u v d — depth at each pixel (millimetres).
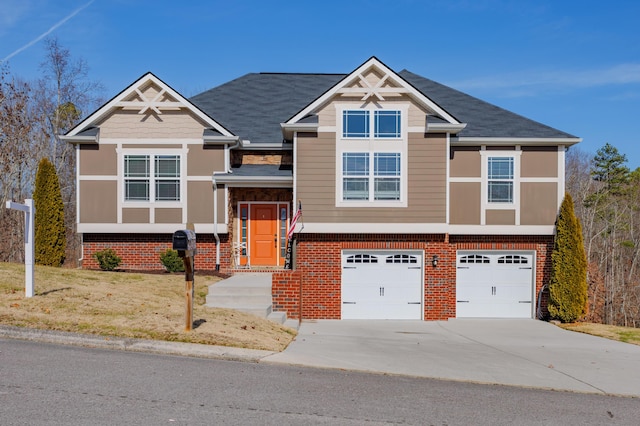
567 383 9906
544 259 19516
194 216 19125
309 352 10828
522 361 11820
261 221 20875
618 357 12906
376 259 18625
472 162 19578
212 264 19203
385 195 18250
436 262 18391
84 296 12242
